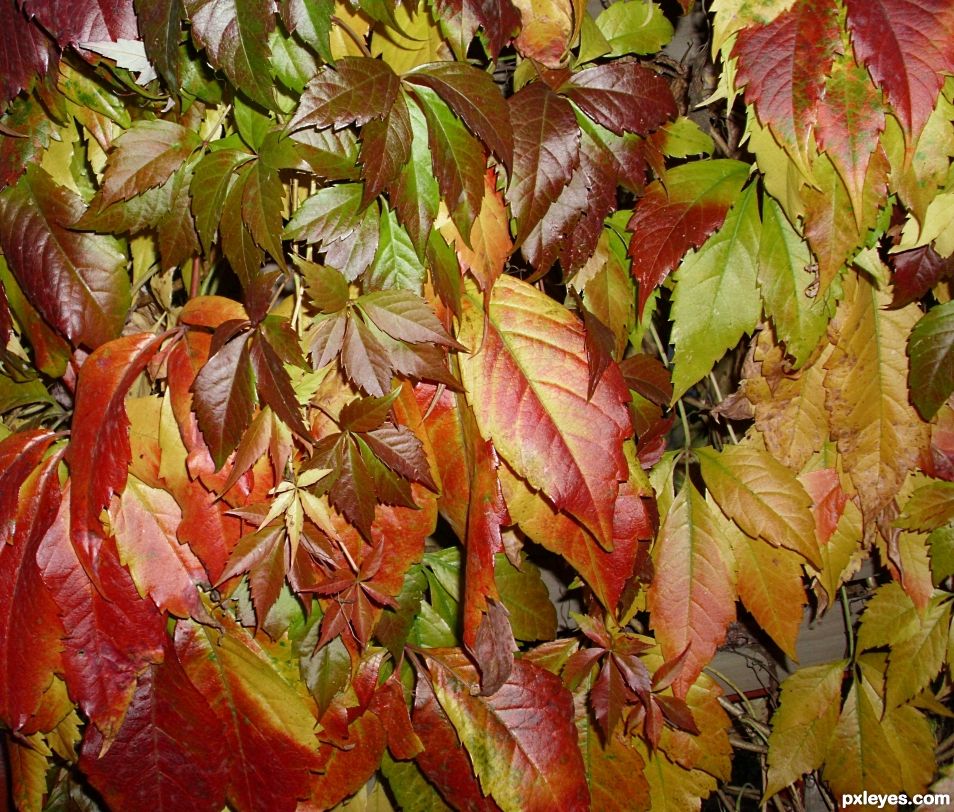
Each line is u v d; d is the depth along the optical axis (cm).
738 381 53
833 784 52
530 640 51
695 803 50
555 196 41
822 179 43
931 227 45
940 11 41
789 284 45
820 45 42
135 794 43
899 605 51
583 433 42
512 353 42
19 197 42
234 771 44
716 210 45
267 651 45
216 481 41
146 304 46
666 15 50
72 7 39
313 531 42
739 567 48
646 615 53
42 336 43
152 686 43
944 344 47
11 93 40
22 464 41
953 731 59
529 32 43
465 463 43
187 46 40
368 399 41
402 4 42
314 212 40
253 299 39
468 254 41
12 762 45
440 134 39
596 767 48
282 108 41
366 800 49
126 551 41
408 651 46
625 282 47
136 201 41
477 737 46
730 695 59
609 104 42
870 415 48
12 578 41
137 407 42
